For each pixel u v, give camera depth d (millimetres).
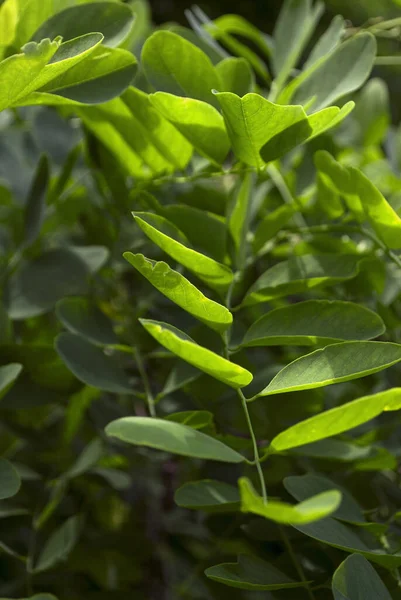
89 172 541
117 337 475
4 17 438
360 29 539
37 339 522
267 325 406
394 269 536
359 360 367
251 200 469
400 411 481
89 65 404
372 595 370
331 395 509
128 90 439
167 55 428
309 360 372
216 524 486
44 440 500
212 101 438
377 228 429
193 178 468
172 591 563
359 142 642
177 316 493
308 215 519
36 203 501
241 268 451
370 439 465
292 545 439
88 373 433
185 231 449
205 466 501
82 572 551
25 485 490
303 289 436
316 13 507
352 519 400
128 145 476
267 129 395
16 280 498
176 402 488
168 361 506
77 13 417
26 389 465
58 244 578
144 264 352
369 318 399
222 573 389
